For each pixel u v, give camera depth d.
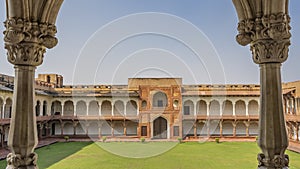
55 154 14.07
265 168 2.48
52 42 2.74
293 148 16.28
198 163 11.24
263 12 2.56
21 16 2.57
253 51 2.66
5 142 18.77
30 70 2.65
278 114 2.49
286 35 2.48
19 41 2.55
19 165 2.53
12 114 2.57
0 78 19.38
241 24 2.70
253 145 18.91
